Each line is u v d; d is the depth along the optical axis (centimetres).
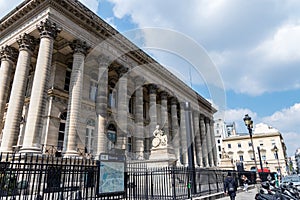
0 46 2252
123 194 870
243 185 2191
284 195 877
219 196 1312
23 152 1398
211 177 1370
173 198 946
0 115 2042
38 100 1644
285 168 7056
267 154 7362
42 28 1830
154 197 1012
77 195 875
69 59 2480
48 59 1769
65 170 828
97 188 788
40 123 1627
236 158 7606
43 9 1911
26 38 1998
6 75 2138
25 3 2003
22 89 1906
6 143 1734
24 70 1948
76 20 2017
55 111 2170
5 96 2108
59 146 2127
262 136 7538
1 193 726
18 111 1853
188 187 1030
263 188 1042
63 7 1938
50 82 2270
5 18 2184
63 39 2205
